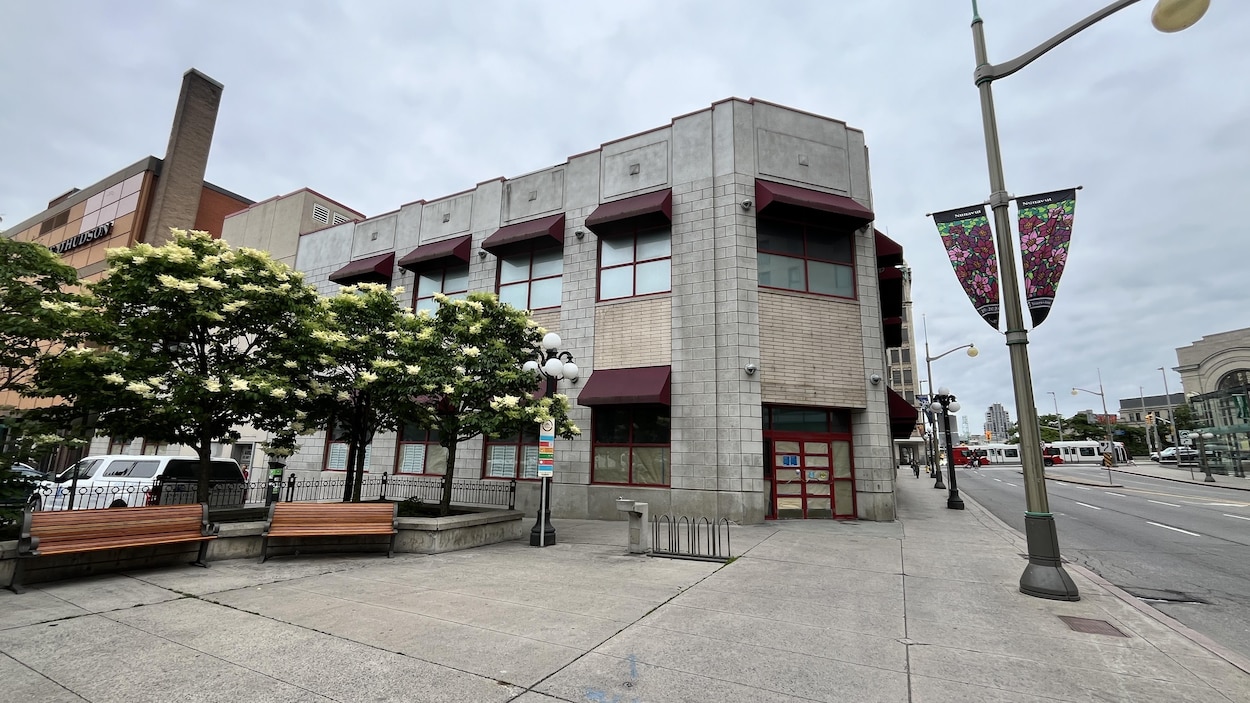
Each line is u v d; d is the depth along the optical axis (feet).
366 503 33.50
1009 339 27.02
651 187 56.34
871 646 18.02
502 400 36.45
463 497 59.72
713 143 54.44
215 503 48.52
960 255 29.12
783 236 54.49
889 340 83.51
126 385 30.48
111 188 110.73
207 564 28.68
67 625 18.98
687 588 25.43
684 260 53.31
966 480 138.82
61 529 24.31
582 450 54.80
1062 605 22.99
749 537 40.34
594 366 55.88
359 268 71.56
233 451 79.20
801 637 18.81
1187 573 31.96
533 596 23.73
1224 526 52.34
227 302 33.19
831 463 52.85
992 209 28.35
